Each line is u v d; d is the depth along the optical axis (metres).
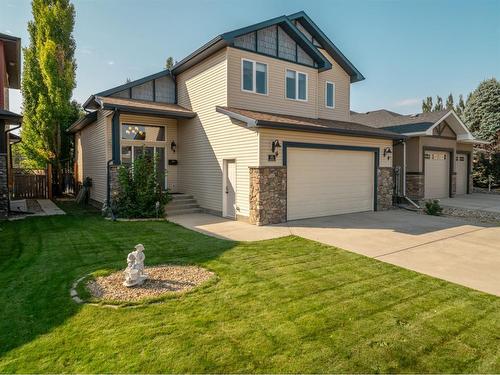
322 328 3.57
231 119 10.66
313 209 10.95
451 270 5.58
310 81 13.45
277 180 9.91
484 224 9.88
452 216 11.76
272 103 12.28
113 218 10.50
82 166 16.30
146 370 2.86
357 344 3.28
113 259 6.10
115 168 11.20
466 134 17.30
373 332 3.51
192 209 12.27
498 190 21.84
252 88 11.78
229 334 3.44
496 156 21.84
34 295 4.41
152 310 3.97
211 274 5.27
